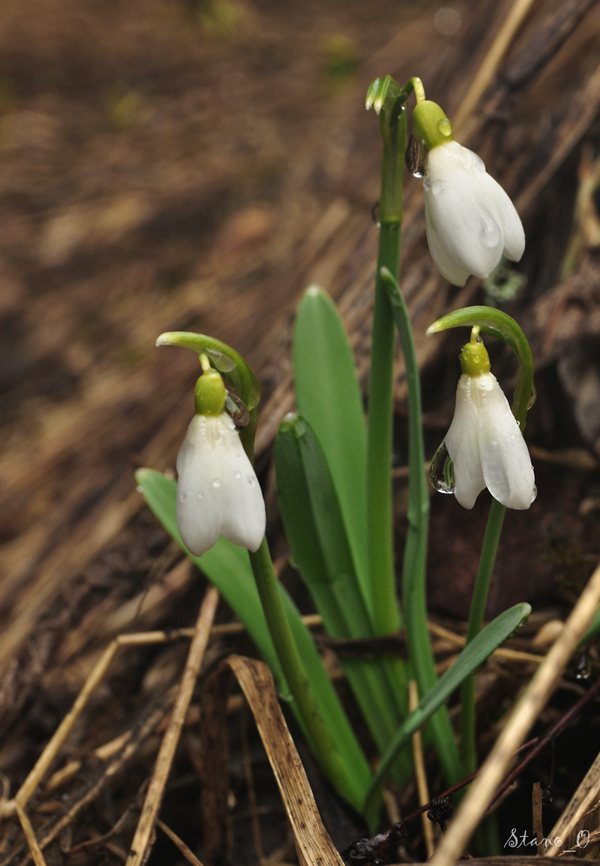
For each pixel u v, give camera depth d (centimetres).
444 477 29
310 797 30
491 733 33
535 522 37
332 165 85
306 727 32
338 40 116
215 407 27
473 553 37
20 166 99
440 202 28
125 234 87
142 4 137
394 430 41
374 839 31
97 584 39
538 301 39
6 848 33
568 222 41
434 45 102
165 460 50
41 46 123
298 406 35
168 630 35
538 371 39
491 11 49
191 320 70
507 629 28
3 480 59
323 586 33
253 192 88
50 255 86
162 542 40
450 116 47
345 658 34
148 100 111
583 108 41
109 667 37
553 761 30
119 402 63
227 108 107
